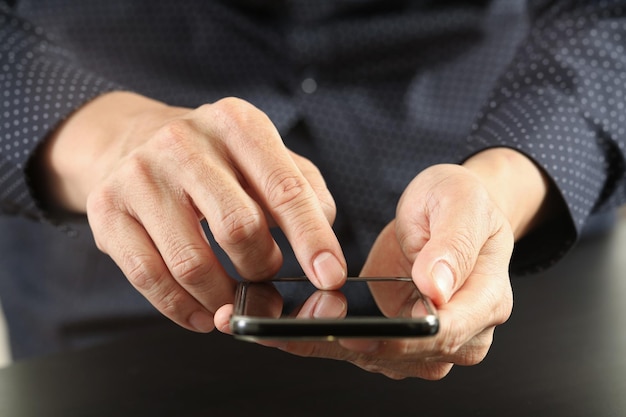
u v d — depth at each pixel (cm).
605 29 83
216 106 60
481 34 96
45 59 78
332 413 59
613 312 73
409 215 60
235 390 63
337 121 94
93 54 94
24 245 98
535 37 87
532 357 65
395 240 64
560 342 68
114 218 60
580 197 74
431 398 61
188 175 58
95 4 92
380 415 59
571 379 62
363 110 95
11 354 105
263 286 58
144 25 93
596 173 77
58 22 93
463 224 56
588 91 79
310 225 58
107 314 96
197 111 61
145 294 60
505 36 95
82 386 65
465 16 95
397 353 54
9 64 76
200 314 60
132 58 94
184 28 93
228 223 57
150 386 64
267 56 95
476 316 55
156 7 93
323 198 62
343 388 62
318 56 94
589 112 78
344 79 96
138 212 59
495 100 82
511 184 70
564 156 74
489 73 95
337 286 57
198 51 94
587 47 82
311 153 96
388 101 97
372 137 95
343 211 96
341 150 94
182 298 60
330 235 58
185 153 58
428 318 49
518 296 77
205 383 64
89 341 98
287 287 58
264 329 49
